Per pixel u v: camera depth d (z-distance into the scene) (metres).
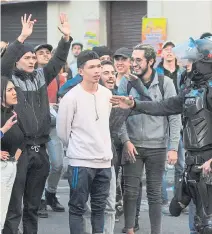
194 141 6.42
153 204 8.13
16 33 19.41
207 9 15.55
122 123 7.90
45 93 7.58
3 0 18.72
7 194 6.92
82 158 7.34
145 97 8.03
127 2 17.38
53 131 9.68
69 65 14.23
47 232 8.89
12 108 7.05
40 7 18.55
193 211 7.90
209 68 6.46
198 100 6.40
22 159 7.31
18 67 7.46
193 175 6.46
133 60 8.12
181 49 6.59
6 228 7.29
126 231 8.26
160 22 15.99
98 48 9.30
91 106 7.41
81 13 17.69
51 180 9.89
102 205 7.53
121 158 8.25
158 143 8.09
